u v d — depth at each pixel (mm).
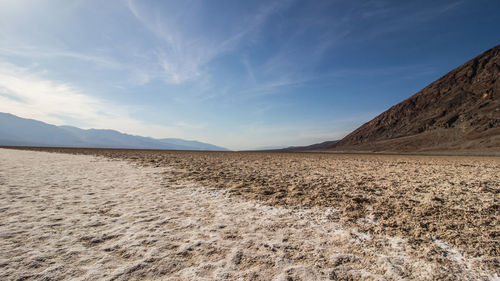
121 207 5879
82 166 15062
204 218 5176
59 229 4316
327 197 7172
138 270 2980
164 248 3635
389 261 3318
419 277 2914
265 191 7895
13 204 5812
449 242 3951
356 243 3943
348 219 5184
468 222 4852
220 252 3541
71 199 6516
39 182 8883
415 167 16891
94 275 2838
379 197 7137
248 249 3666
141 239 3955
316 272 3018
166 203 6379
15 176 10031
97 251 3486
